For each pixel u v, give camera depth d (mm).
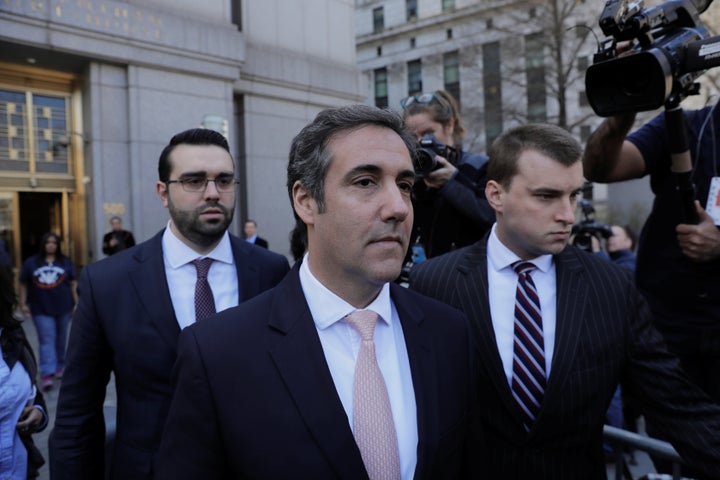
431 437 1093
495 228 1765
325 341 1120
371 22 31547
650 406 1515
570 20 16031
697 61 1497
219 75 10961
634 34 1523
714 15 8594
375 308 1143
